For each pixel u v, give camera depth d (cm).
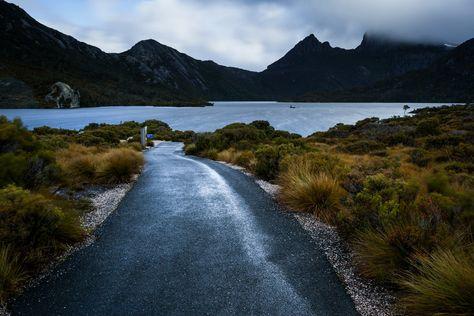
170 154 2112
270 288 335
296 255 420
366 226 437
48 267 377
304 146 1684
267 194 764
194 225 535
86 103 17062
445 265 296
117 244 450
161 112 12406
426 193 551
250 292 327
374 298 317
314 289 334
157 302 307
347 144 2411
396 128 3116
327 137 3469
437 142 1870
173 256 413
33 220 389
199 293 324
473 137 1902
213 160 1652
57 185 692
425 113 4788
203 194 758
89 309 295
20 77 16762
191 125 6962
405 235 358
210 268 380
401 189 496
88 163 879
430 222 381
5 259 332
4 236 359
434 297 277
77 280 348
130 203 662
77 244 446
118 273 365
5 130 675
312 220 564
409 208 434
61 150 1251
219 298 315
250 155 1341
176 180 928
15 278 328
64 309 294
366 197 479
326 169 798
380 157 1574
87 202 631
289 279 355
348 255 419
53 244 407
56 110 12812
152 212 604
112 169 869
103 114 10562
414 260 338
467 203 443
